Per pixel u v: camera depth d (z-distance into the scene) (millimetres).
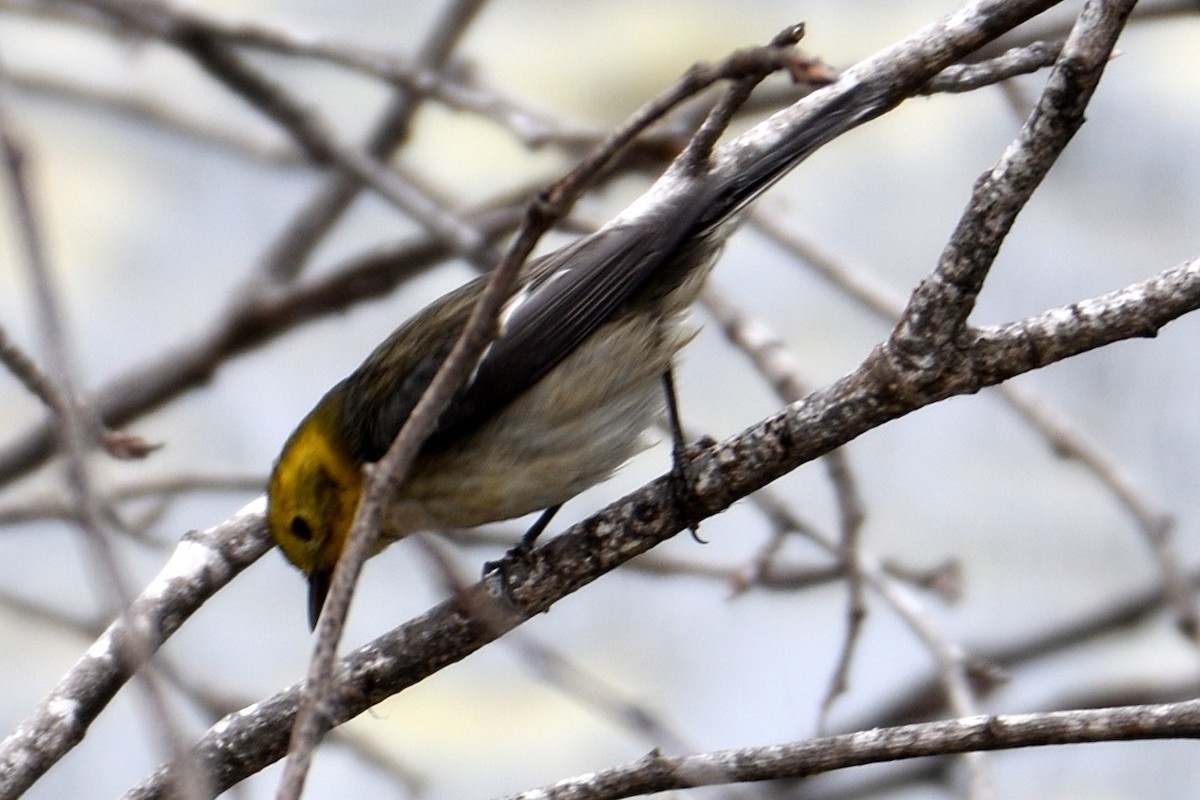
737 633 11742
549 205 4539
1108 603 11125
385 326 13328
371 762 9320
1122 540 12109
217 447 12531
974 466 12523
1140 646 11844
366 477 4707
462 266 13547
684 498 6148
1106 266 12594
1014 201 5336
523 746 10922
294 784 4527
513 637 8562
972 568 12117
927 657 11680
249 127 13430
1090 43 5121
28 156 4375
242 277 12609
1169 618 11727
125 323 12633
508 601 6359
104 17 11172
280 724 6418
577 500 12547
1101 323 5477
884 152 13055
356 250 14195
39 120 12828
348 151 9914
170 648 9289
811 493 12469
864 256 12797
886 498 12398
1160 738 5047
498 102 9789
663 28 12500
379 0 13617
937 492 12414
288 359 13117
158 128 11898
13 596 9797
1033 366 5543
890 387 5707
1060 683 11664
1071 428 8812
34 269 4434
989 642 11258
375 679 6426
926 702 10961
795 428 5918
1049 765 11188
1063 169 12906
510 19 12672
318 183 12938
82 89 11289
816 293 12781
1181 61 12945
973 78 6457
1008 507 12344
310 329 13195
